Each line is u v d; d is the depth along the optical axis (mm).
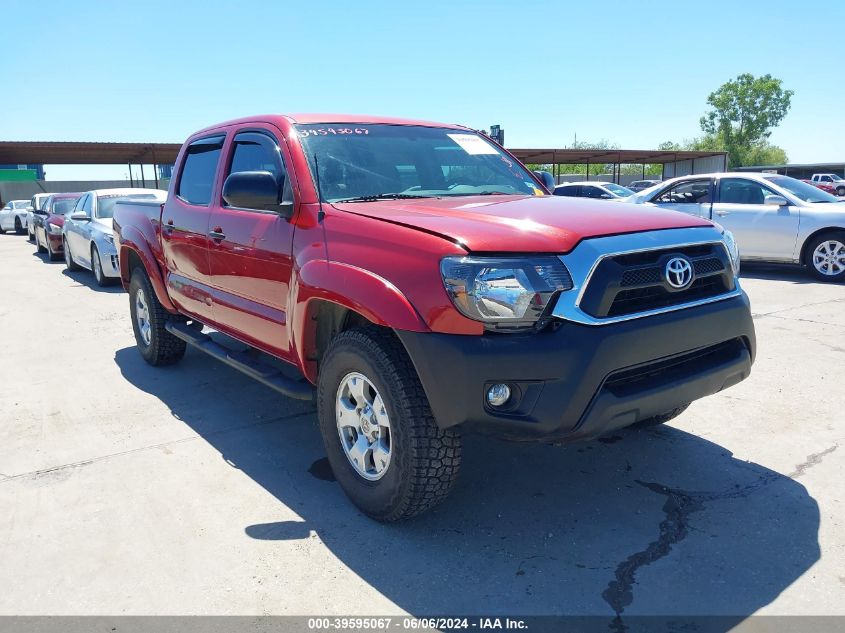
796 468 3715
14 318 8688
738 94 90938
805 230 10016
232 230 4219
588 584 2732
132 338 7418
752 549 2943
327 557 2980
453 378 2725
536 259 2738
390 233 3023
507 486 3613
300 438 4375
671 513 3277
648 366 2914
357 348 3086
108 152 34000
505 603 2627
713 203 11180
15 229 28953
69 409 5035
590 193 18531
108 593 2760
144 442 4355
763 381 5199
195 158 5082
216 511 3420
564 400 2676
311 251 3414
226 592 2748
